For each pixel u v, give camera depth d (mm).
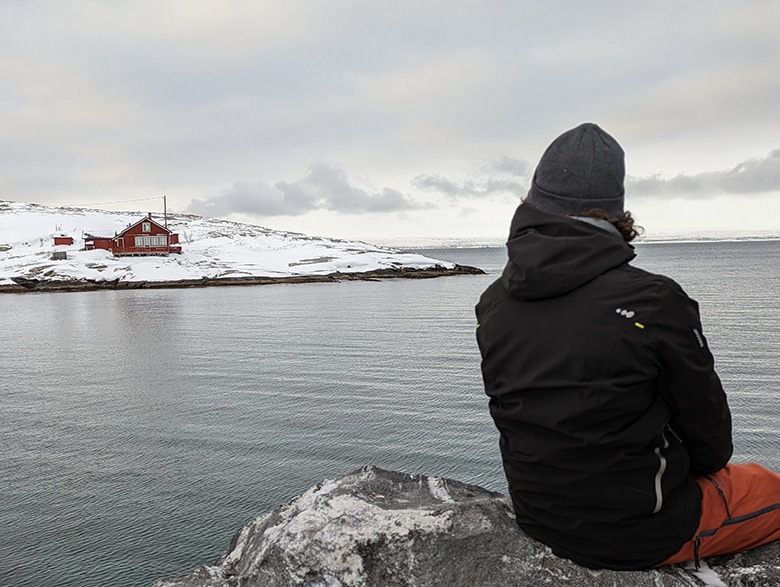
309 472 12656
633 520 2506
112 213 142125
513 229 2736
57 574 8742
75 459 13641
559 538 2688
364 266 97312
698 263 131625
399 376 22750
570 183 2611
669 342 2320
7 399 20156
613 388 2365
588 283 2469
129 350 31359
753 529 2746
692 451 2641
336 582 2846
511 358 2629
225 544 9594
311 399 19125
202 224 135000
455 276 100562
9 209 136375
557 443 2508
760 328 34031
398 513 3010
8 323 44906
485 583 2693
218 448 14289
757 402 17578
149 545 9562
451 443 14445
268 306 54281
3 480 12359
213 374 23938
